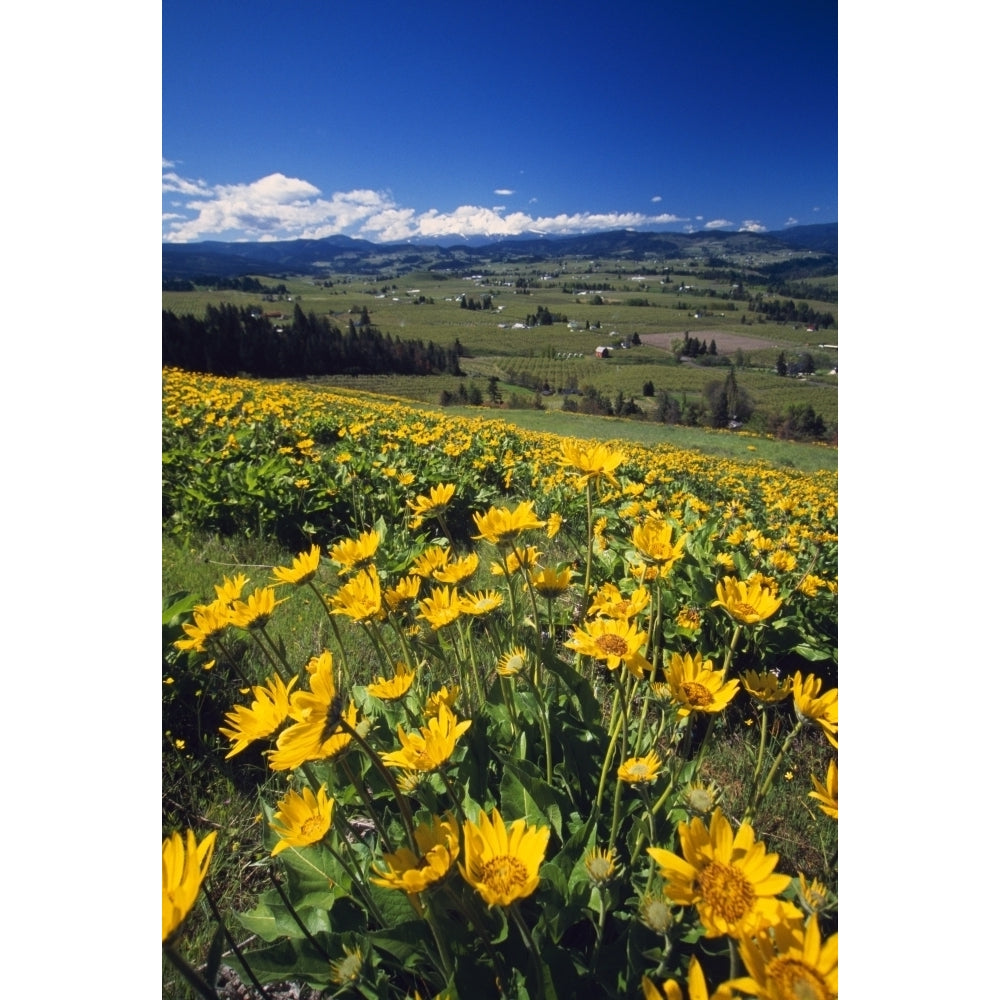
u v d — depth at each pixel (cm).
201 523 503
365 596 206
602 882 134
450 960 141
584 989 139
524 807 174
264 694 153
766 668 320
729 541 454
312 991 168
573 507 586
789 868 190
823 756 247
